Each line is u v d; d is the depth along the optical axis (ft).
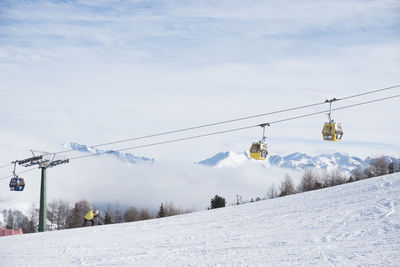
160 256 59.41
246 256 54.70
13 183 154.61
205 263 53.06
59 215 429.38
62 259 63.82
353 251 52.49
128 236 81.61
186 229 83.97
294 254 53.47
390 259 47.98
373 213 76.54
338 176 411.54
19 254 72.13
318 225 72.23
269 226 76.95
